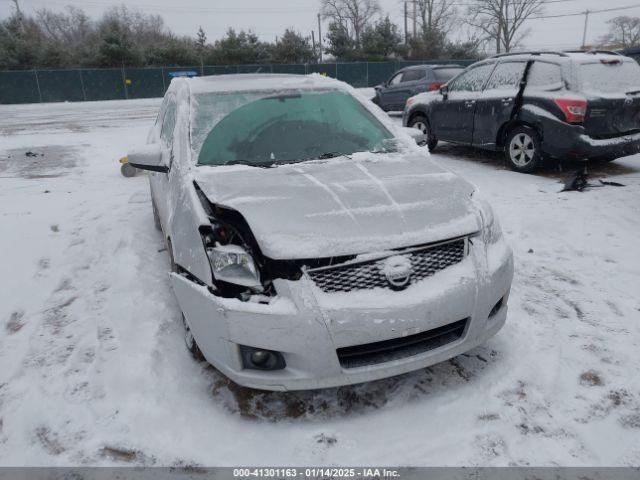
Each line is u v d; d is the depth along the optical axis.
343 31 41.88
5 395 2.68
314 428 2.36
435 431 2.32
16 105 29.58
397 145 3.46
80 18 67.19
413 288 2.32
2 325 3.46
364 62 37.06
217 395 2.60
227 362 2.31
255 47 39.34
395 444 2.25
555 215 5.30
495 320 2.62
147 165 3.46
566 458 2.16
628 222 5.04
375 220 2.38
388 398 2.55
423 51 42.16
